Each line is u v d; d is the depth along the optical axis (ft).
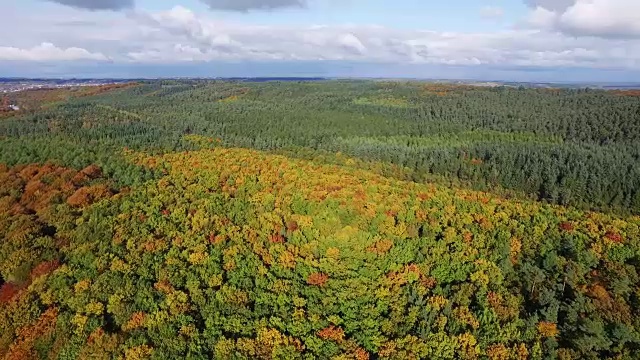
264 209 333.01
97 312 232.73
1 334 232.73
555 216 343.05
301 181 376.89
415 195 362.12
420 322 219.41
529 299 246.27
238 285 255.29
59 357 214.28
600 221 338.34
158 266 265.34
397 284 254.47
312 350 209.56
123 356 205.05
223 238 293.23
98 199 342.23
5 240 292.20
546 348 209.67
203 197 352.28
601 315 225.76
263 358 202.69
